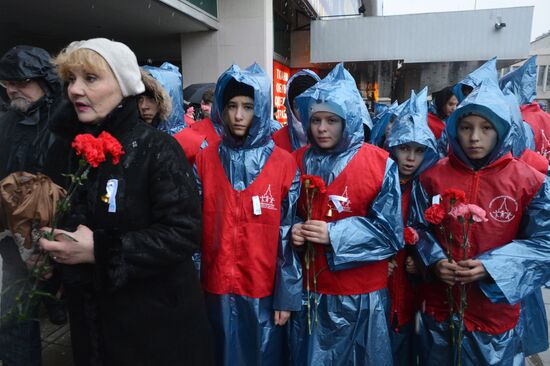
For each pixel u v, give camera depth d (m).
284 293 1.70
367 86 12.14
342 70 1.87
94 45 1.17
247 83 1.69
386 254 1.72
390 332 2.03
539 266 1.60
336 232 1.65
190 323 1.36
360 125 1.78
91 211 1.21
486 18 7.43
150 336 1.28
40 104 1.82
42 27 6.58
